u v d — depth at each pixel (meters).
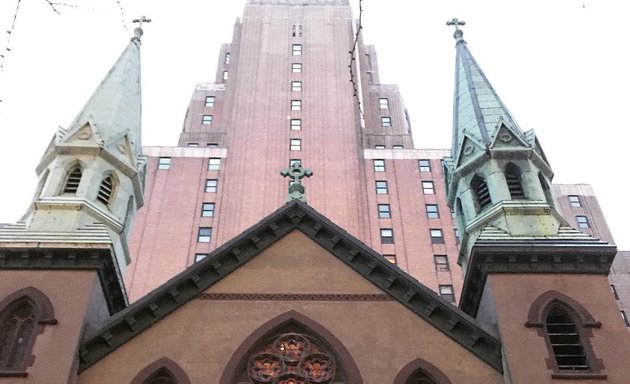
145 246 77.81
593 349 24.78
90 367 24.36
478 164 32.16
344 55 98.56
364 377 24.14
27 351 23.84
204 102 99.81
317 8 105.56
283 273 27.12
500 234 28.44
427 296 26.03
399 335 25.38
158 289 25.94
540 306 25.97
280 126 89.50
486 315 27.25
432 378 24.39
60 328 24.56
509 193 30.50
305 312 25.95
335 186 83.62
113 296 28.30
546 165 32.66
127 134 32.81
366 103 99.50
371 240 80.25
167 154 87.38
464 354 25.02
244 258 27.42
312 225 28.47
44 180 30.72
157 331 25.33
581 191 91.62
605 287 26.73
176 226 79.94
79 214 28.50
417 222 82.06
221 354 24.70
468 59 38.75
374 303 26.28
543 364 24.23
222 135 93.38
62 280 26.09
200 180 84.88
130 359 24.56
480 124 33.66
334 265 27.44
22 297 25.50
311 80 94.94
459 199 32.78
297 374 24.45
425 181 86.50
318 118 90.56
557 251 27.47
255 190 82.56
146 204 81.69
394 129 97.94
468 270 28.31
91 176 30.09
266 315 25.84
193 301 26.23
